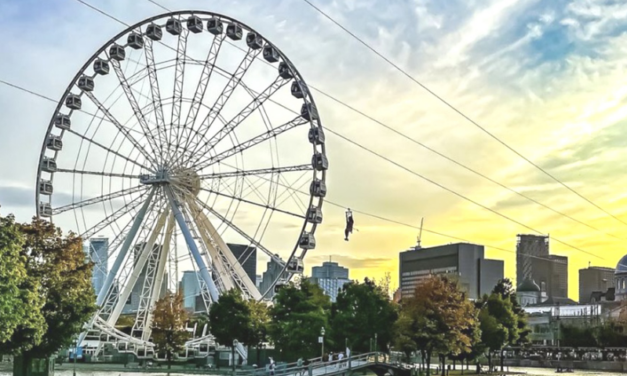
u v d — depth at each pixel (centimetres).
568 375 16650
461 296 12850
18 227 7369
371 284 14062
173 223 12925
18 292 6612
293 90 12550
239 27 12544
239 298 12875
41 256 8094
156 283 13325
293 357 13638
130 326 17100
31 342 7331
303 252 12488
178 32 12662
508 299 16612
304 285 12812
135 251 13125
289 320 12275
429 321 11931
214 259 12825
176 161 12681
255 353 14325
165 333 14562
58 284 8050
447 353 12788
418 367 14650
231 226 12550
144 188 12900
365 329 12406
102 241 13038
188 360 15388
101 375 11388
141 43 12900
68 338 8181
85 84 13012
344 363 10925
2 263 6419
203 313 15075
